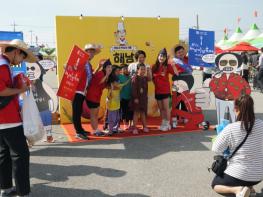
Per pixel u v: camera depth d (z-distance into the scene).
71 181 5.18
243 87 7.61
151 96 9.60
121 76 7.96
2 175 4.49
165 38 9.56
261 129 4.16
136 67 8.12
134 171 5.56
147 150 6.68
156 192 4.75
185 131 8.15
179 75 8.28
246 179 4.13
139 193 4.73
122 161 6.06
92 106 7.69
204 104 8.37
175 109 8.38
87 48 7.49
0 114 4.18
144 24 9.38
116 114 7.87
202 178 5.23
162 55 7.98
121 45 9.28
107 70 7.52
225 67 7.73
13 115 4.21
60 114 9.15
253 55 19.47
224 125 5.67
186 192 4.74
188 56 8.89
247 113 4.12
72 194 4.72
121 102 8.08
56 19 8.82
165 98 8.12
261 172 4.16
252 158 4.14
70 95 7.23
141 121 8.25
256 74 16.69
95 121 7.81
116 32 9.22
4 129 4.19
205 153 6.45
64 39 8.90
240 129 4.15
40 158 6.29
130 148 6.82
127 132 8.05
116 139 7.51
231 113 7.64
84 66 7.27
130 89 7.97
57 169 5.70
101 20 9.09
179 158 6.18
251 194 4.41
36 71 7.27
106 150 6.72
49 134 7.33
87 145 7.09
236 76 7.64
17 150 4.25
